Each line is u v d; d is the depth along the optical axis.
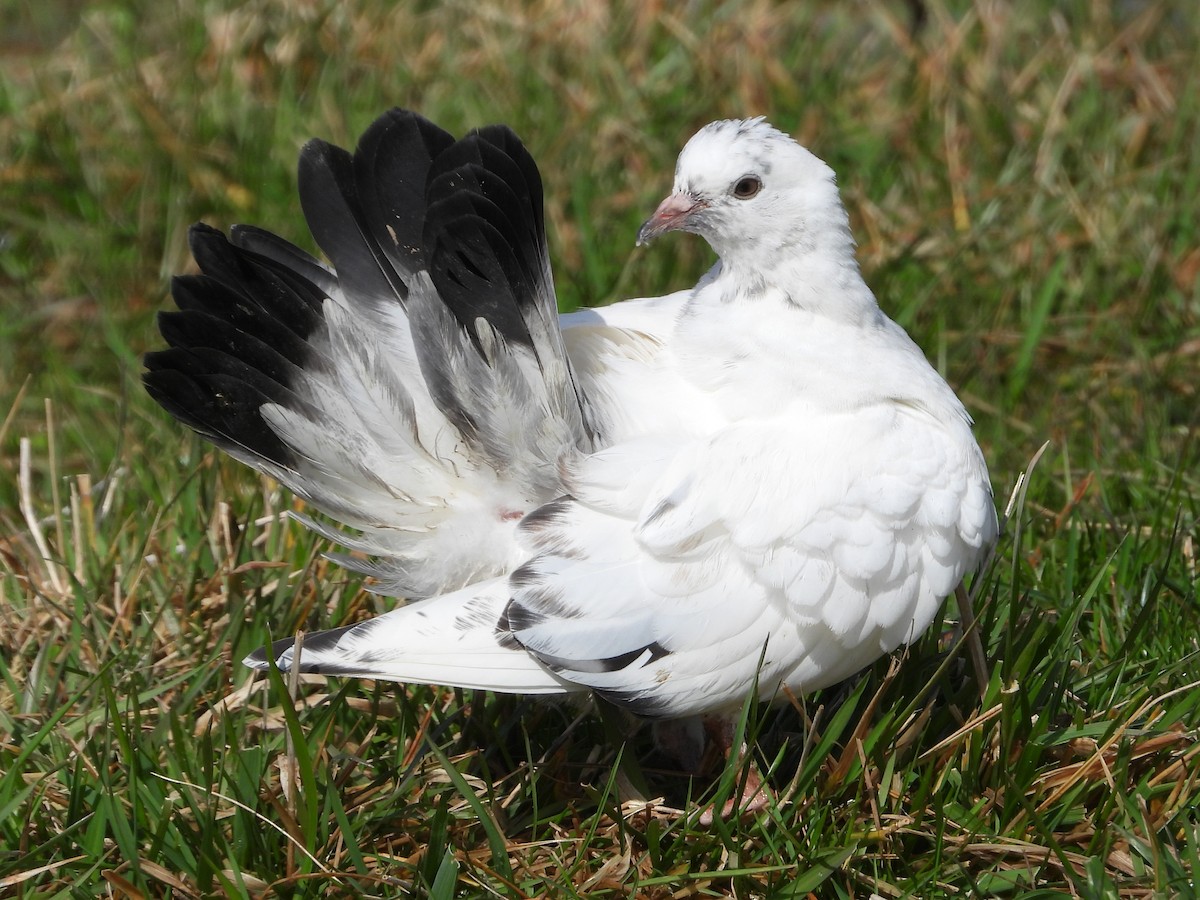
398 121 7.30
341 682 7.91
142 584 8.57
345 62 13.86
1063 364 11.10
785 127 13.39
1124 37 13.95
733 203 7.03
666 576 6.66
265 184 12.75
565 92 13.53
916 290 11.41
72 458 10.55
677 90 13.77
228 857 6.57
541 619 6.55
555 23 14.45
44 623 8.38
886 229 12.02
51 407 9.41
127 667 7.88
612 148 13.02
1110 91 13.41
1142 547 8.64
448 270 6.74
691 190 7.12
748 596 6.68
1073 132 12.72
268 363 6.92
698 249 11.69
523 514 7.05
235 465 9.70
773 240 7.03
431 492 7.02
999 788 7.02
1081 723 7.22
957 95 13.32
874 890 6.70
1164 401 10.38
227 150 13.10
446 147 7.26
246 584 8.43
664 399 7.20
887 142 13.17
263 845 6.71
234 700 7.73
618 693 6.64
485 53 14.11
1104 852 6.68
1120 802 6.82
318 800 6.94
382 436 6.89
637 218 12.11
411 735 7.61
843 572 6.66
